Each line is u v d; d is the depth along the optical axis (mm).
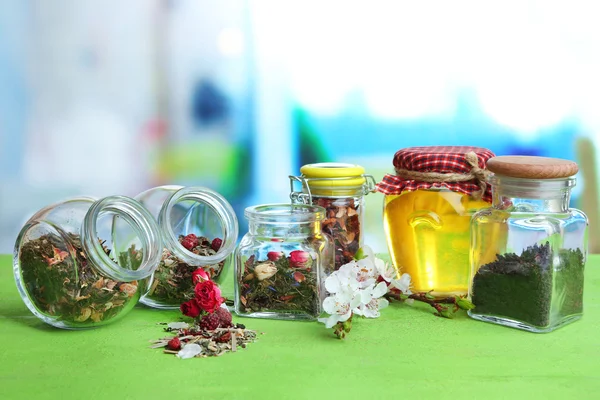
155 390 728
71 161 1920
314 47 1888
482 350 796
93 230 810
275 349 799
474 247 868
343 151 1917
